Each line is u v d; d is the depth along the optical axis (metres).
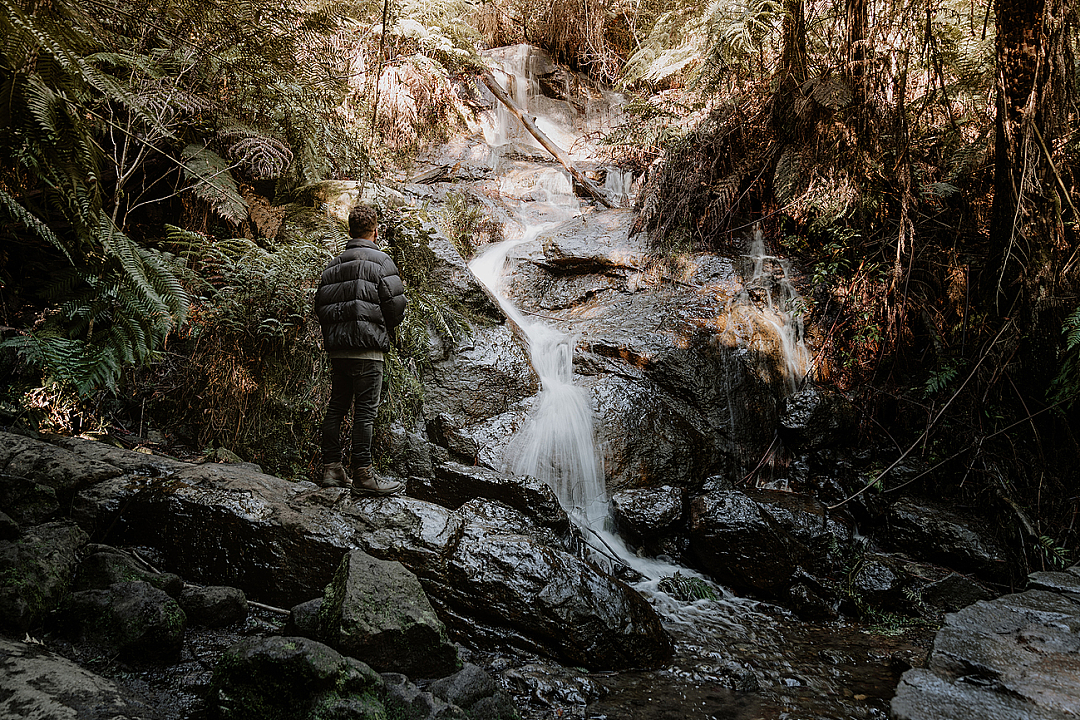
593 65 12.79
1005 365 5.73
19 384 4.82
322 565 3.95
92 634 3.04
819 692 3.76
